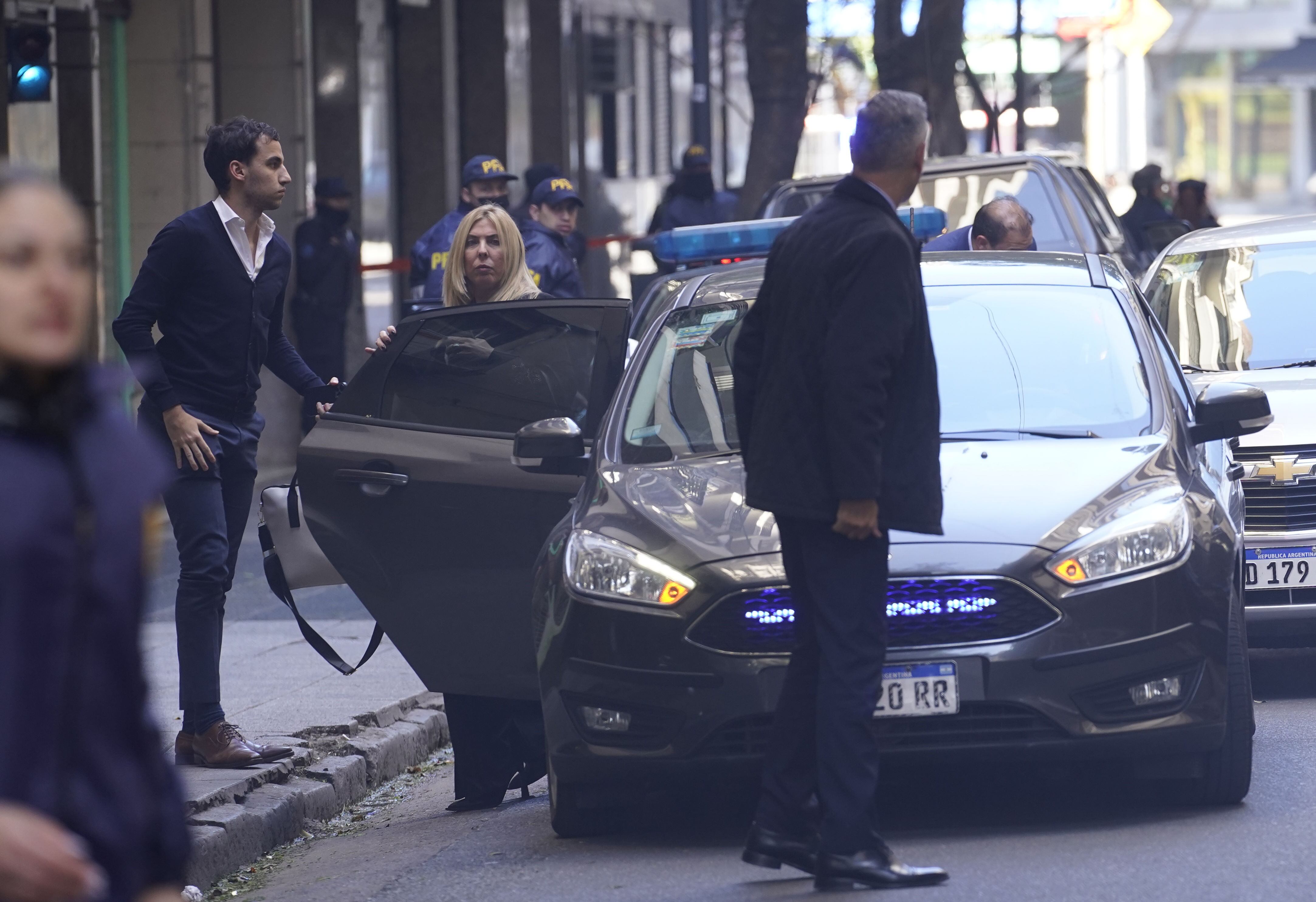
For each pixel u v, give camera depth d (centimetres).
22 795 669
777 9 4697
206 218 1883
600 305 1948
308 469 1919
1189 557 1570
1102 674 1523
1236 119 19162
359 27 5619
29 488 673
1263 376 2423
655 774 1550
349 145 5572
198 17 4469
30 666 671
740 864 1515
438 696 2383
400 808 2009
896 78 4953
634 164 8788
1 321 678
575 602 1584
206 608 1894
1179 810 1617
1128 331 1861
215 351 1884
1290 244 2686
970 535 1546
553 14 7506
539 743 1939
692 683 1531
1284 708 2139
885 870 1360
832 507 1340
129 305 1861
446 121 6172
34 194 686
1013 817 1630
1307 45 18300
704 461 1739
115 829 691
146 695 711
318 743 2086
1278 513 2256
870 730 1358
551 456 1750
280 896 1599
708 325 1895
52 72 3588
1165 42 18938
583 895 1453
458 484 1867
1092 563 1540
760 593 1532
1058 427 1750
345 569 1905
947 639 1520
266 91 4894
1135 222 5231
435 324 1961
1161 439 1719
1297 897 1334
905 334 1338
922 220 2797
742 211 4747
